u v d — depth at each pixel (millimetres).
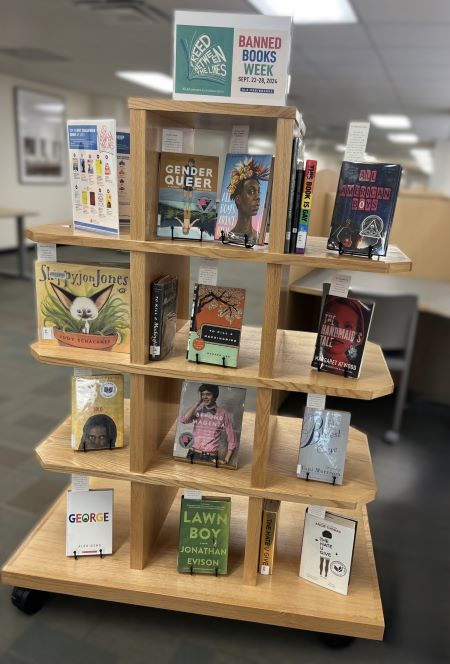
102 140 1336
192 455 1592
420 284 3225
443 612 1743
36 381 3344
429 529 2158
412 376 3467
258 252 1304
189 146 1623
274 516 1574
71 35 4750
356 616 1515
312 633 1638
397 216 3391
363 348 1423
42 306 1526
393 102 7277
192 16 1227
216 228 1397
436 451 2795
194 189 1398
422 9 3430
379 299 2559
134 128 1274
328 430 1509
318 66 5352
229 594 1571
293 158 1247
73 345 1552
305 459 1534
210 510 1594
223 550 1622
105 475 1549
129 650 1545
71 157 1444
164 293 1444
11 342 4051
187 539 1612
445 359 3357
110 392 1630
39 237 1411
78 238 1384
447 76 5379
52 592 1652
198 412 1590
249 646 1579
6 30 4613
